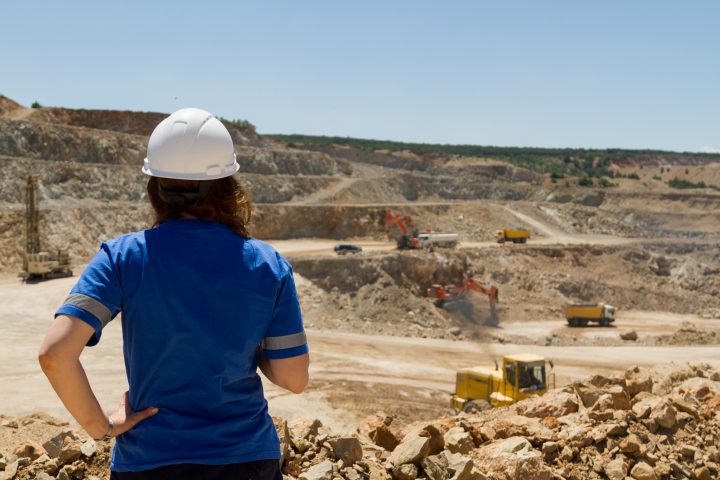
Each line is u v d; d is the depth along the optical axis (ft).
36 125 265.54
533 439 22.93
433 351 122.42
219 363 7.89
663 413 23.49
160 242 8.11
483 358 118.42
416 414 83.61
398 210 303.48
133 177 256.73
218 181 8.71
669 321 221.05
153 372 7.91
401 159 501.15
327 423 77.41
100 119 332.60
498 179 507.30
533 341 148.25
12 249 182.70
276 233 263.08
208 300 7.94
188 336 7.82
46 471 18.47
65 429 25.35
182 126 8.61
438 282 218.79
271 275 8.35
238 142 379.55
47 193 228.22
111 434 7.73
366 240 277.44
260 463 8.23
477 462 20.58
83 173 245.24
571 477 20.70
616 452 21.90
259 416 8.39
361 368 105.60
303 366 8.64
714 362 116.16
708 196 398.01
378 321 178.81
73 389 7.42
